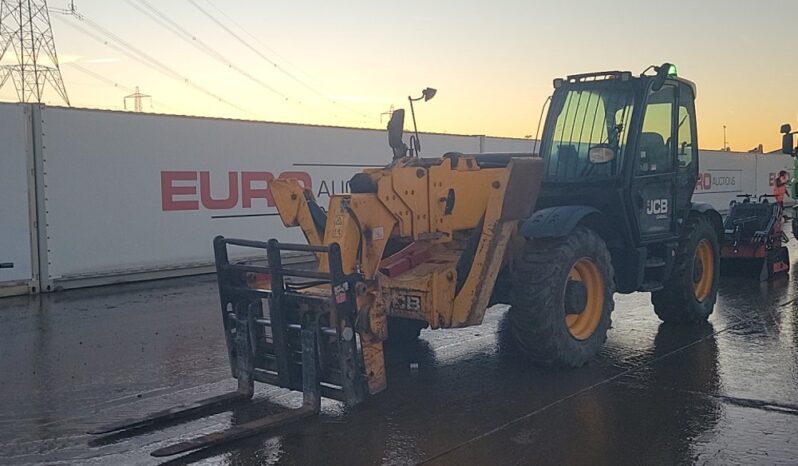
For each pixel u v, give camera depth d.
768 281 10.31
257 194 12.51
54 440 4.52
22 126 9.83
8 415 5.00
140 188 11.01
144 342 7.10
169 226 11.38
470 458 4.12
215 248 5.43
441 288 5.37
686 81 7.27
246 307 5.36
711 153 22.56
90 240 10.51
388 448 4.28
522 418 4.75
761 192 25.69
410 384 5.56
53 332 7.57
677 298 7.32
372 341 4.84
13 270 9.83
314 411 4.84
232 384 5.68
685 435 4.40
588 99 6.80
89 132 10.42
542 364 5.77
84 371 6.08
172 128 11.33
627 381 5.54
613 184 6.45
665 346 6.63
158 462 4.15
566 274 5.66
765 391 5.24
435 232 5.72
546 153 6.98
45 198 10.03
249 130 12.34
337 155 13.79
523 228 5.75
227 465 4.09
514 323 5.69
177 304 9.19
